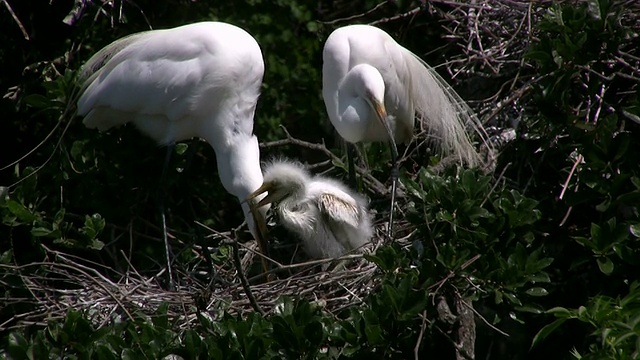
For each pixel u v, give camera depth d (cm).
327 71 1184
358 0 1384
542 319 974
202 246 1045
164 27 1284
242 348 761
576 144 882
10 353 782
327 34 1328
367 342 765
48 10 1200
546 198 951
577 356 689
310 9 1300
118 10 1211
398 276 841
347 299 910
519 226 859
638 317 646
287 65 1273
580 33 850
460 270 820
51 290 942
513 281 815
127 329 834
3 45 1198
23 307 967
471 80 1191
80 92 1113
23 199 1006
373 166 1211
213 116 1145
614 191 807
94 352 800
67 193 1117
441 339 938
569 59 862
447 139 1145
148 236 1091
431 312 817
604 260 789
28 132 1221
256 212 1070
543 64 878
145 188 1121
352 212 1038
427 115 1203
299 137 1334
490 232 855
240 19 1266
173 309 935
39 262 972
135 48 1143
